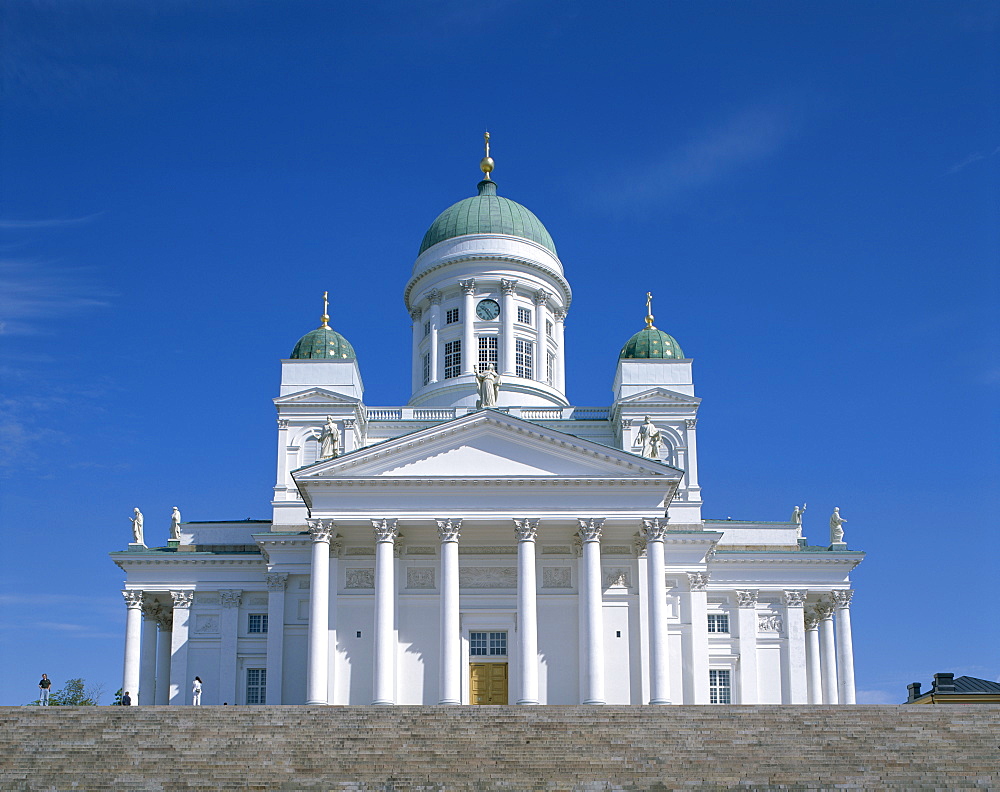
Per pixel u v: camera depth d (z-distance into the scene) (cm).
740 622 9562
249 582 9219
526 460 7681
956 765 4797
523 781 4678
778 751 5041
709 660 9481
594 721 5494
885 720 5478
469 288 10456
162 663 9575
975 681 9750
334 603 7756
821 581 9700
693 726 5431
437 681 7706
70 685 13825
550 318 10862
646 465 7625
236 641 9094
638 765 4869
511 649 7769
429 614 7825
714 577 9638
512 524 7650
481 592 7881
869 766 4822
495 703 7738
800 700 9469
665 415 9500
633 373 9706
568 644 7775
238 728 5347
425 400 10325
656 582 7481
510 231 10738
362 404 9556
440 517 7550
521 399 10156
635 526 7750
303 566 8956
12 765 4853
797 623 9619
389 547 7525
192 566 9262
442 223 10900
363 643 7769
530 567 7481
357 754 5009
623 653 7794
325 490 7594
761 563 9688
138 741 5156
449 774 4762
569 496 7612
